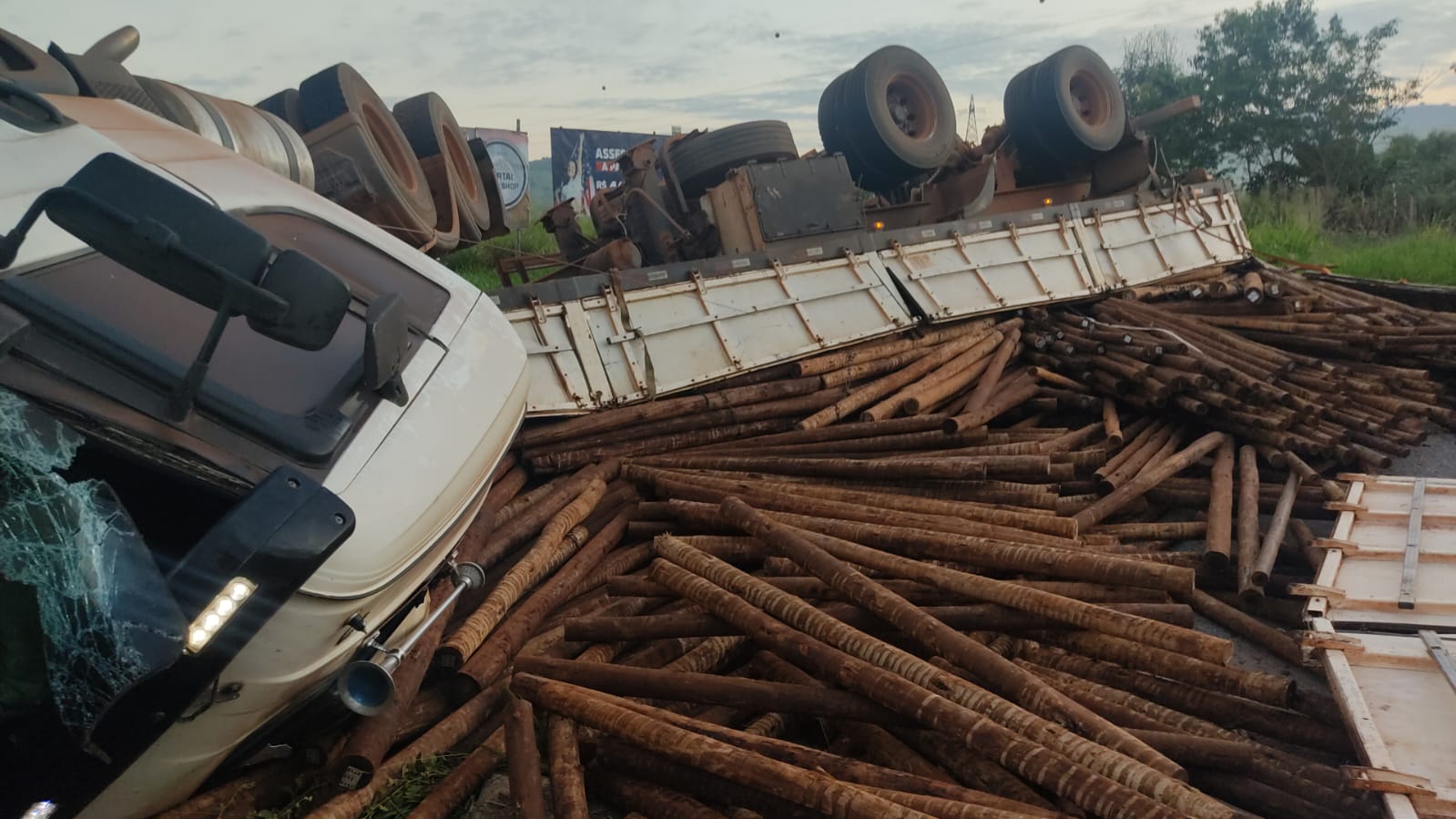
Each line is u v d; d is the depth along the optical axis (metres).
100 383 2.65
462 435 3.69
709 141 10.42
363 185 7.80
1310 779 3.49
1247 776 3.50
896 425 7.34
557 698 3.74
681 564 4.67
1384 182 25.56
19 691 2.41
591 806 3.77
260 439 2.92
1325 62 26.45
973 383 8.82
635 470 6.47
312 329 2.58
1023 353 9.62
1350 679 3.67
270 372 3.17
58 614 2.36
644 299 8.19
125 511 2.48
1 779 2.53
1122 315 10.17
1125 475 6.70
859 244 9.66
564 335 7.70
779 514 5.25
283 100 8.28
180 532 2.80
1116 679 4.20
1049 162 12.94
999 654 3.94
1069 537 5.17
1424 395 8.34
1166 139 27.58
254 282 2.55
